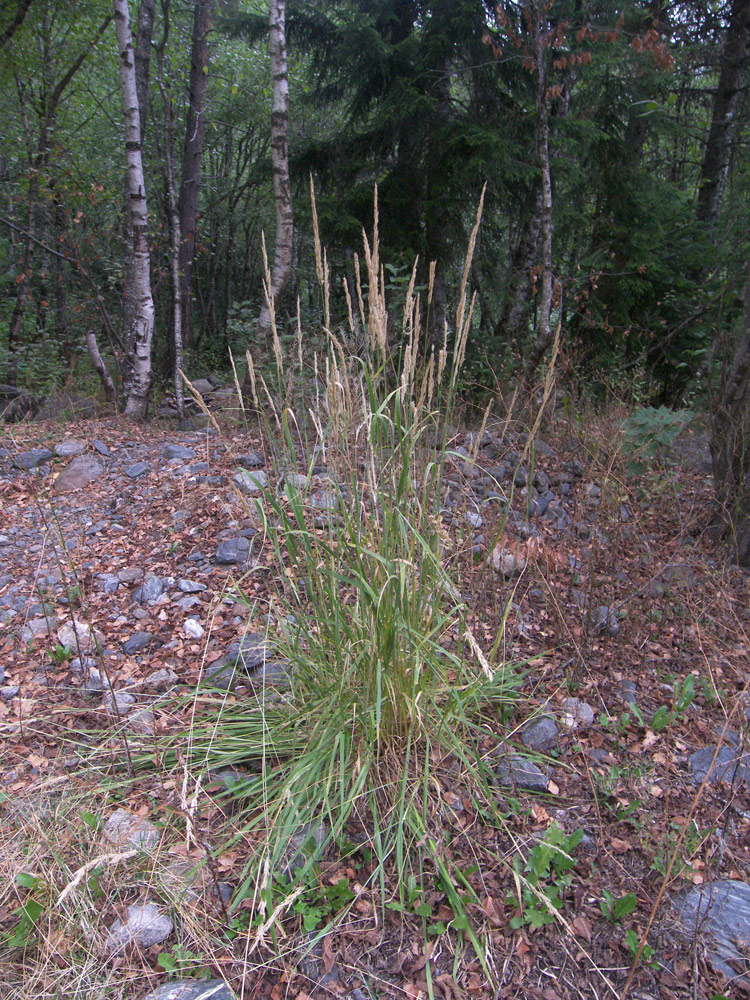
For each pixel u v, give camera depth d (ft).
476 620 10.08
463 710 8.53
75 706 9.66
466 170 25.57
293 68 41.86
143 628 11.33
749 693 9.48
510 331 28.73
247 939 6.35
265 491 8.56
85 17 34.12
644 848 7.30
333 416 8.54
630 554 12.96
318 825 7.39
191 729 8.24
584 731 8.95
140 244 22.29
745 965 6.24
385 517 8.14
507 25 21.08
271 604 9.46
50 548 14.10
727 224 27.66
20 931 6.51
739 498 12.62
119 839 7.44
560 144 26.11
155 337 30.32
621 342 28.99
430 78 27.84
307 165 30.25
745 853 7.33
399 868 6.83
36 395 25.38
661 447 15.65
